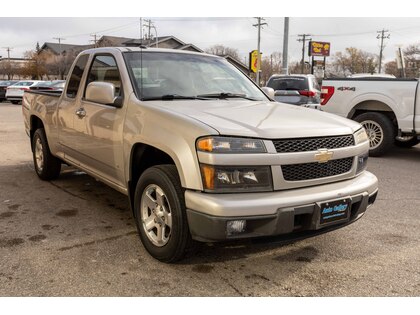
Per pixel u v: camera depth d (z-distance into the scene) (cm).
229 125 315
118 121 392
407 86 807
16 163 743
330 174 339
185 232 320
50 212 475
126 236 407
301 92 1250
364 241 407
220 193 300
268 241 313
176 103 377
